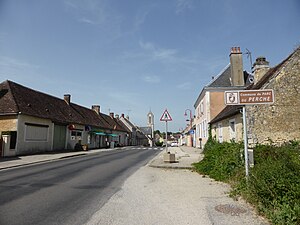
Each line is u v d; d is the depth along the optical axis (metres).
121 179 9.62
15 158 17.92
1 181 9.14
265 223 4.68
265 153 8.70
